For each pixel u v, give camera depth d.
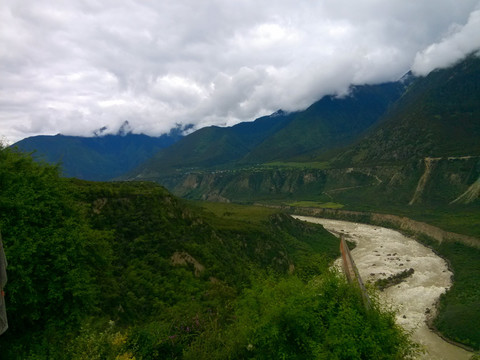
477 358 24.55
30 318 19.64
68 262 21.66
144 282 45.19
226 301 44.75
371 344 17.22
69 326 21.22
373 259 104.44
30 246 19.80
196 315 30.16
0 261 8.14
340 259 107.00
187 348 22.41
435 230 134.25
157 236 57.12
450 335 57.75
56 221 23.62
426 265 98.94
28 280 18.83
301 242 119.69
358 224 178.88
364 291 23.66
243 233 89.69
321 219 198.75
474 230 121.88
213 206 152.88
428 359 51.66
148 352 21.84
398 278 87.19
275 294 20.38
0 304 7.98
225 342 21.50
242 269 67.94
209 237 71.44
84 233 25.81
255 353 19.23
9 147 26.22
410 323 62.47
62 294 21.06
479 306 64.38
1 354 18.23
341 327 17.88
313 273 26.09
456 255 107.44
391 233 151.00
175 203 71.56
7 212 20.89
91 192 57.06
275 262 86.50
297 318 18.22
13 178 23.12
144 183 83.44
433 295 75.06
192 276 51.72
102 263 29.09
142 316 37.34
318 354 16.52
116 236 52.31
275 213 133.25
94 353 18.67
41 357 18.23
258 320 19.48
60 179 28.45
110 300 35.31
